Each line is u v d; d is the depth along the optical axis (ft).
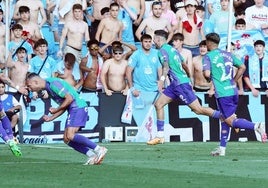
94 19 145.59
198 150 114.01
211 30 144.77
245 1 150.41
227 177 79.10
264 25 146.00
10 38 137.18
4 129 101.81
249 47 141.08
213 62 105.40
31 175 80.48
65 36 138.41
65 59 131.75
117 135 133.08
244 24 142.41
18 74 131.03
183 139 135.23
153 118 134.21
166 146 121.90
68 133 90.27
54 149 115.14
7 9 130.82
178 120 135.03
